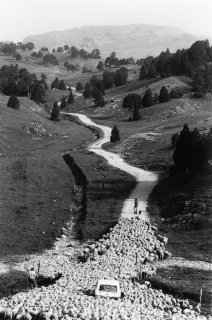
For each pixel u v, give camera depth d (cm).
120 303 3100
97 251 4816
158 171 9050
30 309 2900
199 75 18138
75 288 3538
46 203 7031
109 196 7412
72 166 9844
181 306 3269
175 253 4859
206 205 6028
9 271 4397
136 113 16200
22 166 9444
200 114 15250
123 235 5247
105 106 19012
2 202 6994
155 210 6525
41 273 4219
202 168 7719
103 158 10712
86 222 6131
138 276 4016
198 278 4000
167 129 13225
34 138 13050
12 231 5800
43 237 5616
